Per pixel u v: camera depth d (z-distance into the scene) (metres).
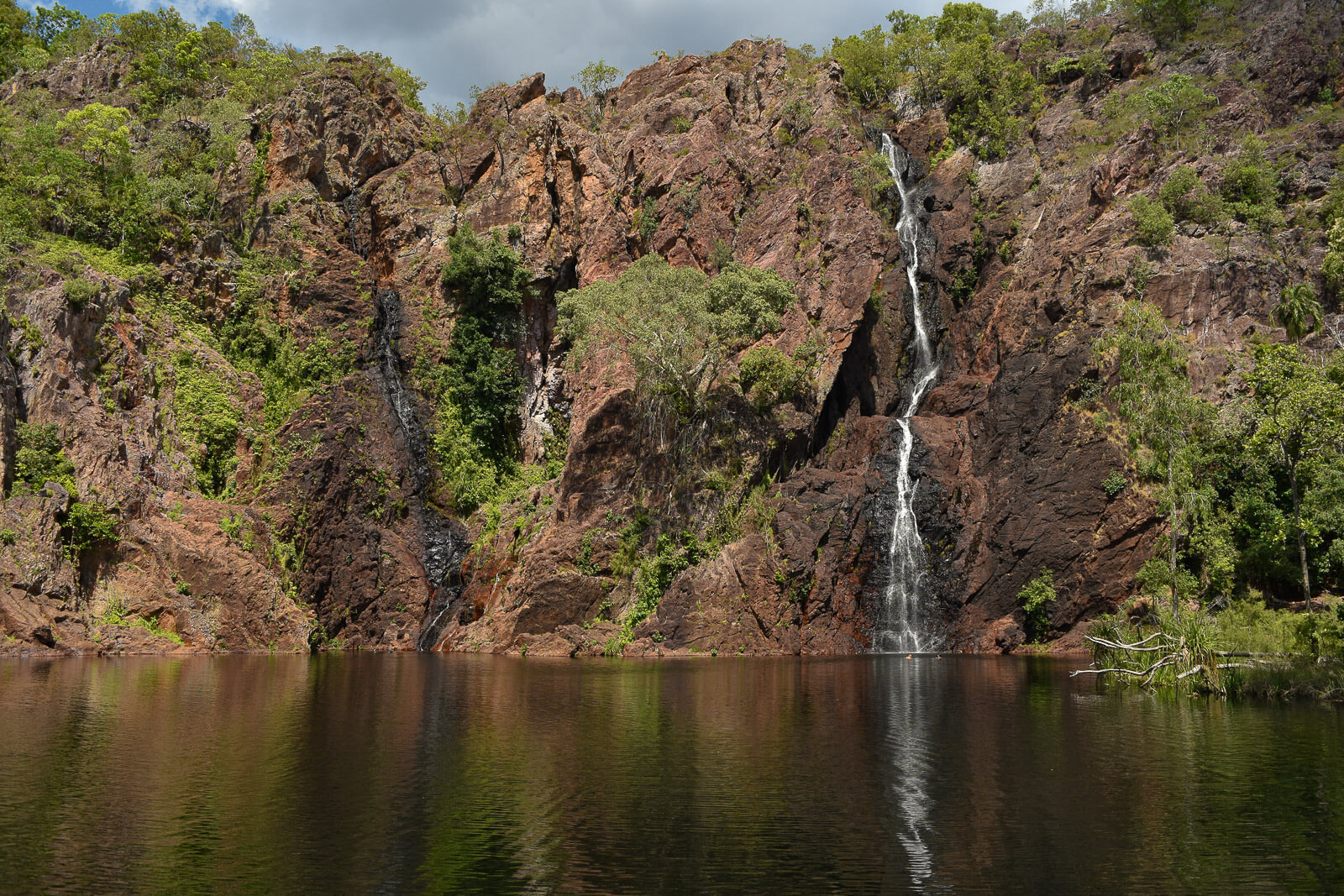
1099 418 54.34
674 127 76.62
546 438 69.44
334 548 58.91
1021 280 64.81
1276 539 44.88
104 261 60.34
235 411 61.09
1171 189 62.22
